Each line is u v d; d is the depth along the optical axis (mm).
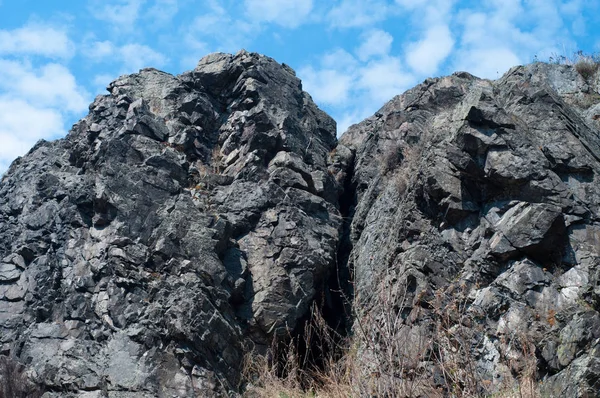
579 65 21688
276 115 21156
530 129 16469
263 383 15633
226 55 22938
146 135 19656
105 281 16750
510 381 10555
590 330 11727
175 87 21719
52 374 15398
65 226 18047
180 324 15820
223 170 20344
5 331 16688
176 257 17000
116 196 17766
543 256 14555
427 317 13711
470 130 16078
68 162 20203
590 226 14734
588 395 10594
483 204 15836
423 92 21812
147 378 15195
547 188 15172
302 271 17750
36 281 17172
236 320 16953
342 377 11711
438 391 9422
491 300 14039
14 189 19891
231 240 18109
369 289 17000
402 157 20109
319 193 20297
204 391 15305
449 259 15312
